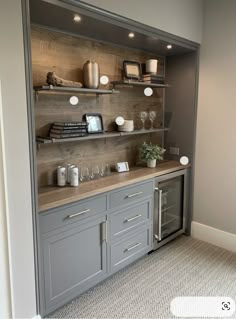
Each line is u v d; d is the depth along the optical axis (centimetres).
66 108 251
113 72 287
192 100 322
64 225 205
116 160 304
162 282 250
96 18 208
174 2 267
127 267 274
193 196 339
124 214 255
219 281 251
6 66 160
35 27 222
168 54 329
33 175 181
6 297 176
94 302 224
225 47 292
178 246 318
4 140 164
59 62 241
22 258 180
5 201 167
